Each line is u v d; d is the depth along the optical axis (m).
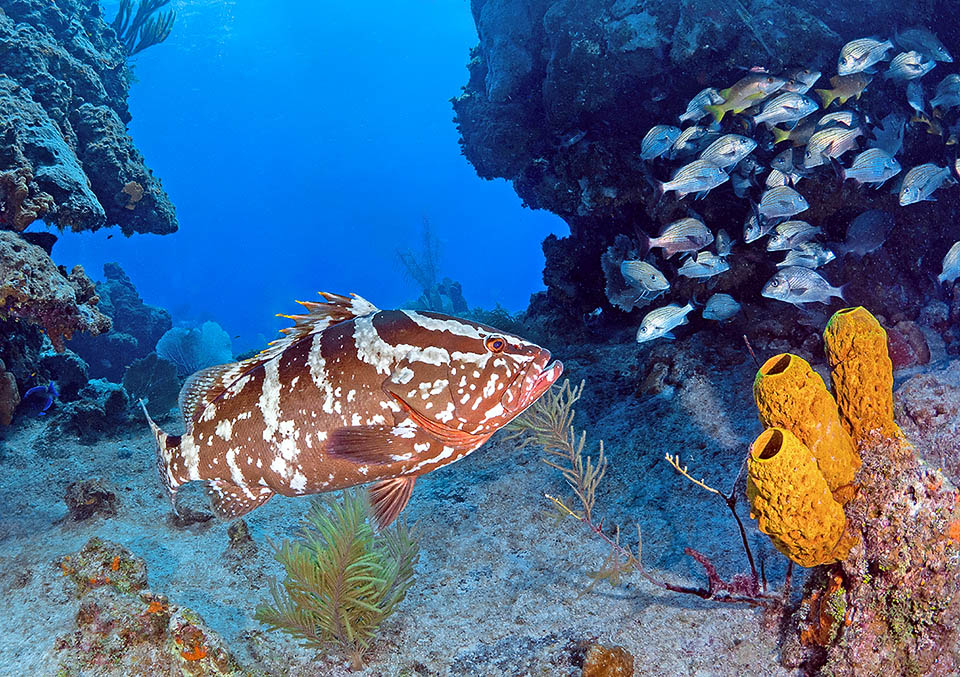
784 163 2.11
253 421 0.86
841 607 0.96
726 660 1.07
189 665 1.11
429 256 13.80
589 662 1.07
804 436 0.93
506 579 1.42
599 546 1.47
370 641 1.28
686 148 2.30
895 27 2.51
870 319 0.98
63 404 2.83
